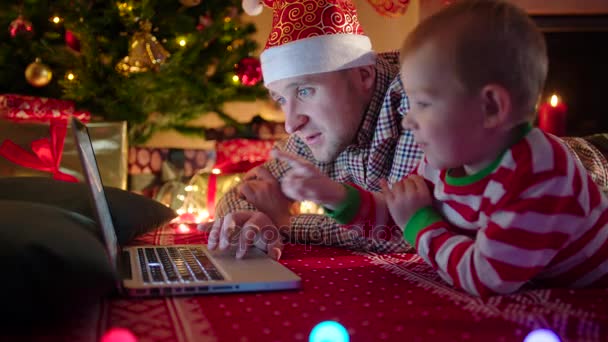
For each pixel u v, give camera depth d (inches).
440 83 28.0
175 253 40.3
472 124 28.2
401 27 103.6
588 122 106.0
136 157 86.8
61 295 24.1
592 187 30.5
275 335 23.2
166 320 25.2
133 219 48.4
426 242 31.1
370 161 47.9
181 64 85.5
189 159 90.1
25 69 85.8
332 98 45.6
